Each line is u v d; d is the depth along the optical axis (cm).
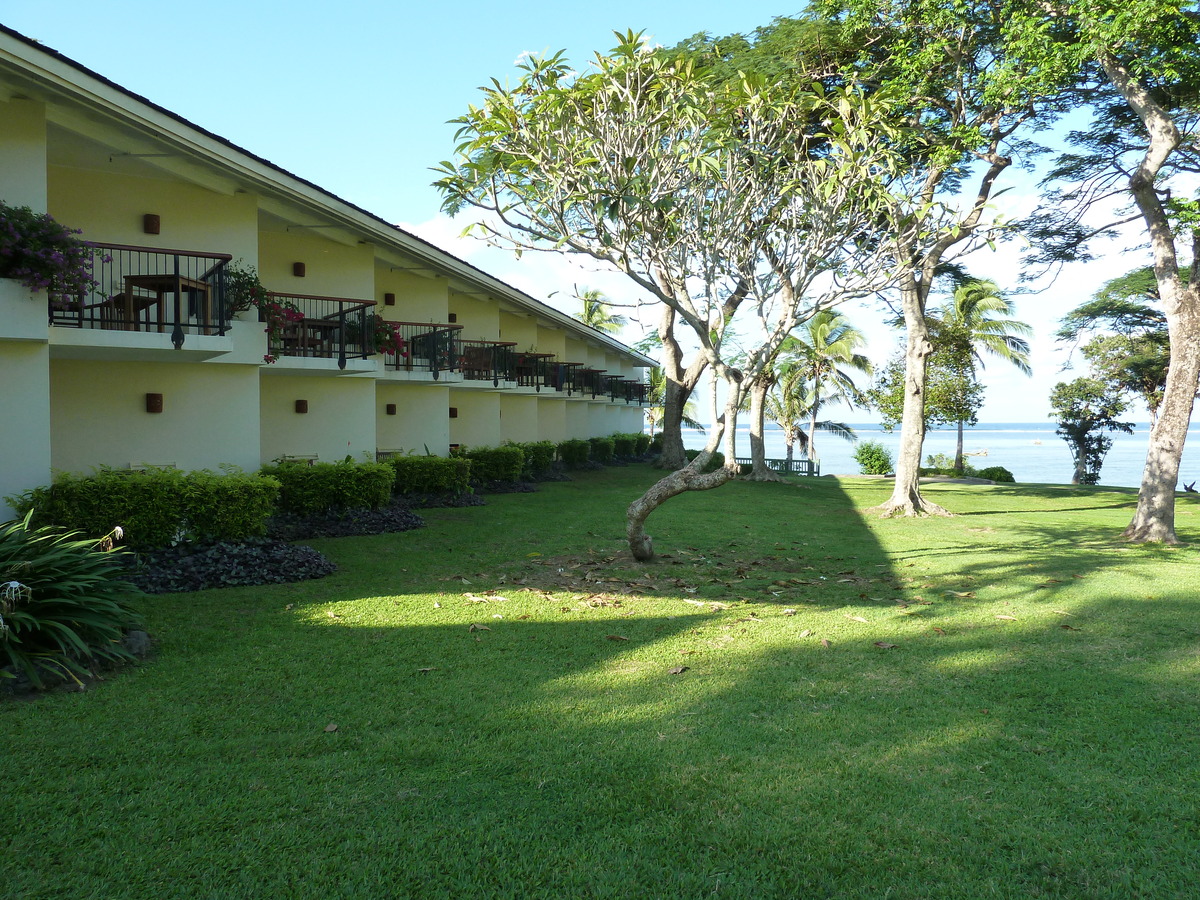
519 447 2303
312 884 304
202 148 983
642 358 4678
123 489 855
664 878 311
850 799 373
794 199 884
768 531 1410
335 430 1537
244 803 363
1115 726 464
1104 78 1530
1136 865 321
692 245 878
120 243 1100
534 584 871
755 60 1639
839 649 623
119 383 1098
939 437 15262
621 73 842
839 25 1577
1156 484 1380
